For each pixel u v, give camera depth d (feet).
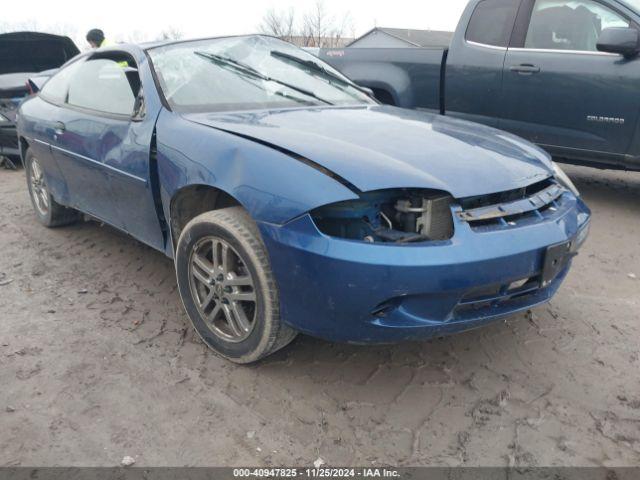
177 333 9.48
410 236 6.76
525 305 7.73
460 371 8.38
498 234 7.06
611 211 16.38
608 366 8.54
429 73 18.17
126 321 9.89
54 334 9.44
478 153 8.23
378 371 8.36
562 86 15.49
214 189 8.63
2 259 12.76
